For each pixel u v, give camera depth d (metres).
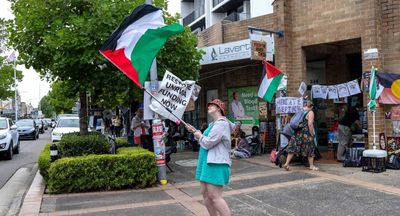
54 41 10.23
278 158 11.62
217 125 5.70
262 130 15.45
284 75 12.48
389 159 10.71
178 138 17.81
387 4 11.29
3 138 16.80
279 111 12.35
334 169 10.82
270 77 11.98
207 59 15.17
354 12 11.56
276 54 12.96
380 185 8.73
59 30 10.45
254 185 9.25
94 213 7.36
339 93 11.80
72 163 9.17
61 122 21.92
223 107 5.96
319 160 12.52
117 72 10.77
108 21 10.27
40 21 11.02
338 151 12.12
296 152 10.86
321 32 12.27
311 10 12.48
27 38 11.12
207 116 18.50
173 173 11.48
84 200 8.45
